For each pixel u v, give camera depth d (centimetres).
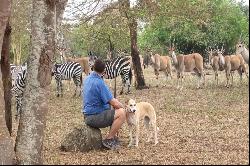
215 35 3809
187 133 1058
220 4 3331
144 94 2072
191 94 1972
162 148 888
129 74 2153
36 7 740
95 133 893
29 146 732
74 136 884
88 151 877
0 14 750
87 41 2442
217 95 1895
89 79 902
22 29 2527
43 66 738
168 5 2148
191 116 1350
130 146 918
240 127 1120
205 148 867
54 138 1030
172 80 2767
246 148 849
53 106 1725
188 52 4062
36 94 737
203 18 2291
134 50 2302
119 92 2205
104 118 888
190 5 2206
